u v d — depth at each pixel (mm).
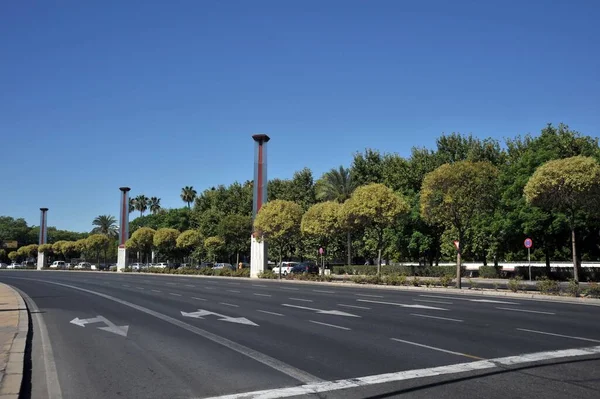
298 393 7195
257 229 47438
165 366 9148
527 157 38875
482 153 53156
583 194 25062
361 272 53344
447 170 29266
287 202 47750
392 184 55906
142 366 9211
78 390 7684
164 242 75000
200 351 10461
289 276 45000
